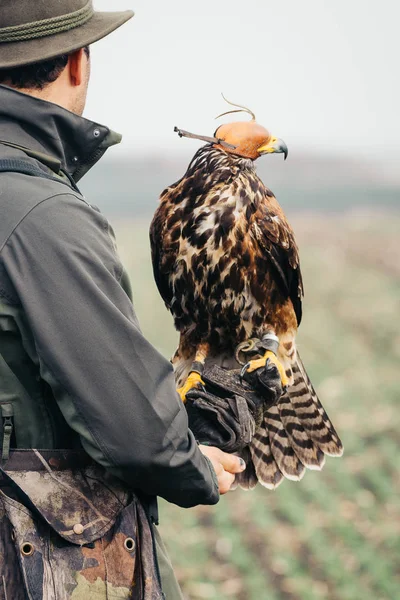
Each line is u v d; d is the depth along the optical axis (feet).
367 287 124.36
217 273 22.27
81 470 14.14
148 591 13.94
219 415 17.54
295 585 43.68
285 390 21.75
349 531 49.80
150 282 122.01
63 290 13.25
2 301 13.42
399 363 88.02
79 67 14.92
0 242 13.39
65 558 13.66
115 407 13.24
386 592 43.06
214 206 21.93
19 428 13.85
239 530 50.67
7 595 13.38
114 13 15.20
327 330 101.50
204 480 14.24
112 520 14.06
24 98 14.19
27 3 13.99
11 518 13.57
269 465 23.80
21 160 14.02
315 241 165.48
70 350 13.17
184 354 23.89
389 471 59.00
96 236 13.82
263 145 21.97
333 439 24.67
